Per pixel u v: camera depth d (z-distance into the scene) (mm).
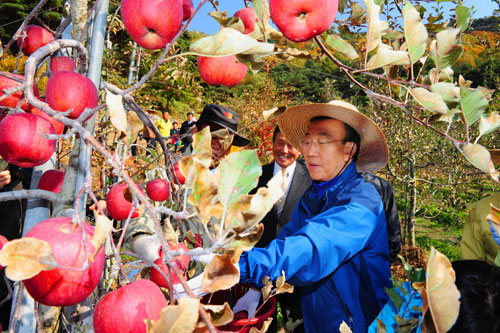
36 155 784
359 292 1622
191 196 522
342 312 1613
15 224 1998
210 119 2236
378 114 6609
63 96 758
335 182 1799
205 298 1677
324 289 1642
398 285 1326
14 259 429
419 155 6906
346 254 1446
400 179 6387
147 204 502
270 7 705
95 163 3051
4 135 752
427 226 8617
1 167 1312
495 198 1883
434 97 711
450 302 499
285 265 1292
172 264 474
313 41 833
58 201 790
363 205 1596
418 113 832
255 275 1251
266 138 6512
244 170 529
